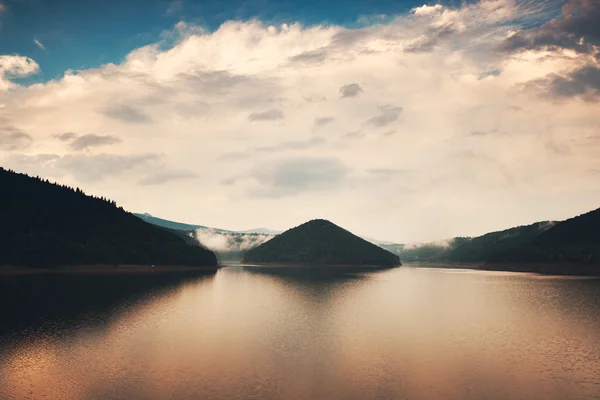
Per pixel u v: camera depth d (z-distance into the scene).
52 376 34.03
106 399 29.06
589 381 33.72
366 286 129.50
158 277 152.88
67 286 108.62
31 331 51.38
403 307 78.38
